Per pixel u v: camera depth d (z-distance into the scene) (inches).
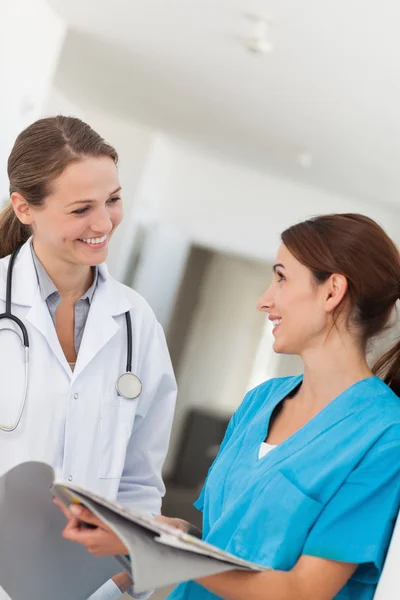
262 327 273.4
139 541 40.5
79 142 61.5
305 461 48.9
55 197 60.8
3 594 56.2
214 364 273.0
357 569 48.0
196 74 190.4
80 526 46.7
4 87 163.8
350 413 49.7
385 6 125.7
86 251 63.0
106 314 68.3
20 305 66.0
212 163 274.4
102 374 67.3
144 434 71.3
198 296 275.9
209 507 54.2
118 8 162.4
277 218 273.4
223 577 44.7
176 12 154.8
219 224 276.5
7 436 63.5
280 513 48.0
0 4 154.3
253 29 150.8
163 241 276.2
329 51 151.0
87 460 65.4
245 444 54.5
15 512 50.4
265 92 186.9
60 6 173.2
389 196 248.8
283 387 57.4
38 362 65.2
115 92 228.1
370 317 51.1
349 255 50.6
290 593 44.9
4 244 70.4
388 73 152.8
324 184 260.5
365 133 193.5
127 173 262.1
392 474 46.8
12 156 63.7
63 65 214.1
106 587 63.9
